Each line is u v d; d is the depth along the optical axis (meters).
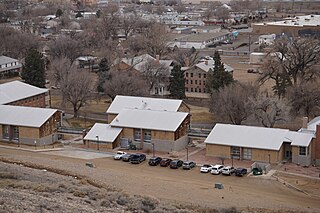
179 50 188.38
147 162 83.69
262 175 77.06
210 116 115.56
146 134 91.38
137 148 91.44
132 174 74.62
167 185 67.62
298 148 82.19
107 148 91.06
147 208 45.00
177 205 50.72
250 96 104.44
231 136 85.88
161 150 90.19
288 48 131.62
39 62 133.88
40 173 60.62
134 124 91.81
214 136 86.62
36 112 96.62
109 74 130.88
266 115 100.06
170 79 130.75
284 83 119.50
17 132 95.12
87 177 64.00
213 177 76.00
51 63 148.50
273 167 81.00
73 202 43.59
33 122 94.06
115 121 93.62
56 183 52.94
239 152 84.38
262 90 131.88
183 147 92.06
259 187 71.31
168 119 92.00
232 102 102.81
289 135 84.88
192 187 68.50
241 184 72.62
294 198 66.50
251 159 83.88
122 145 92.31
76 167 74.06
